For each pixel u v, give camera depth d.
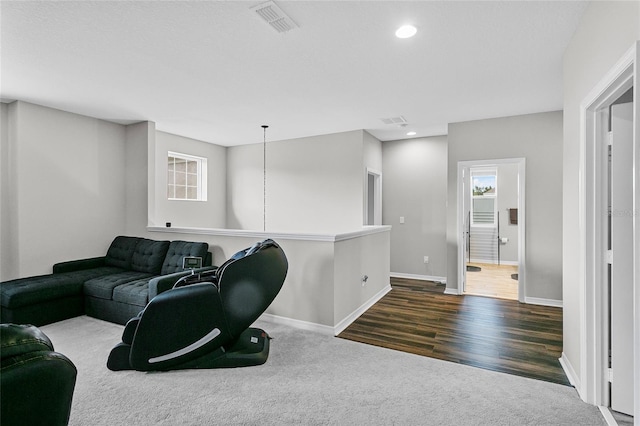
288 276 3.39
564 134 2.52
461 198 4.68
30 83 3.24
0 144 3.75
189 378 2.31
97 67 2.89
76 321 3.50
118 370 2.40
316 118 4.55
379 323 3.47
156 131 5.23
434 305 4.13
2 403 0.82
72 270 4.06
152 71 2.98
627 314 1.88
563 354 2.52
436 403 2.01
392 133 5.47
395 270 5.96
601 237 1.99
